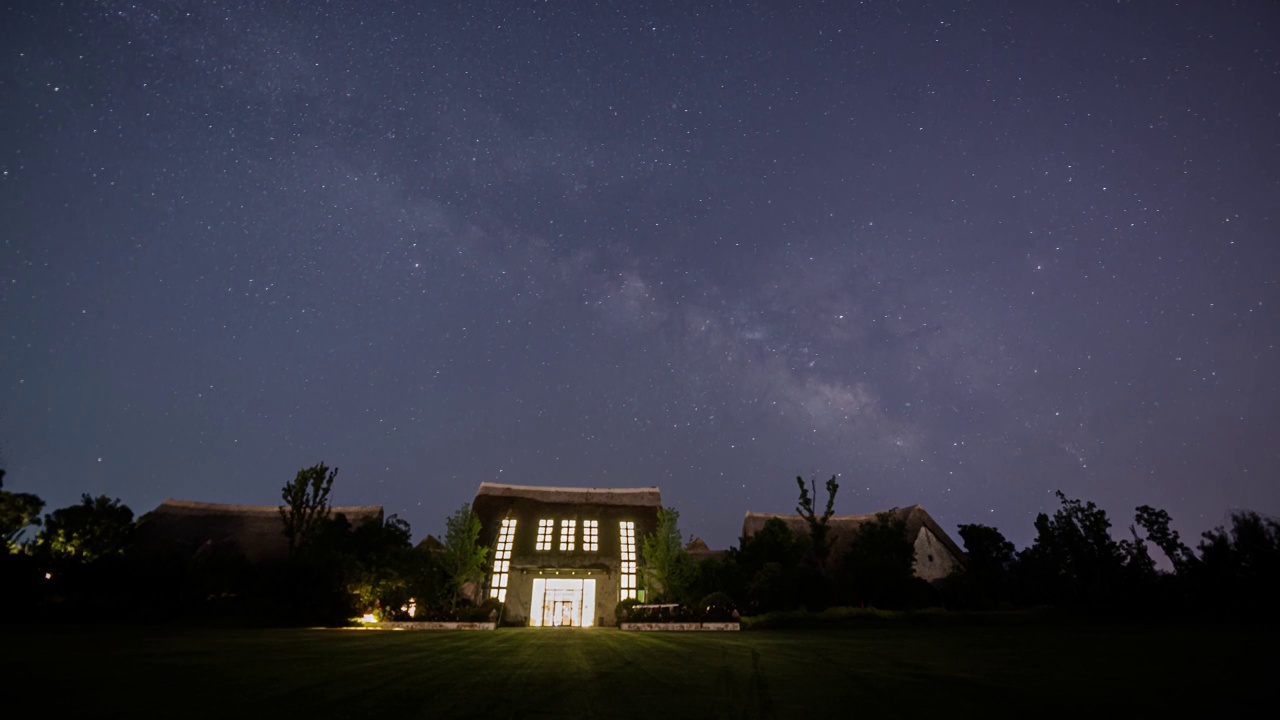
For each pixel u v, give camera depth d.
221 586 28.73
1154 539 31.09
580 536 39.66
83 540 32.00
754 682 8.49
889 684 8.20
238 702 6.70
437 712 6.29
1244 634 16.23
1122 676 8.74
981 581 33.66
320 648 13.49
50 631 17.38
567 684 8.25
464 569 32.53
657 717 6.14
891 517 41.66
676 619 27.34
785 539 35.75
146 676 8.52
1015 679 8.55
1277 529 28.36
